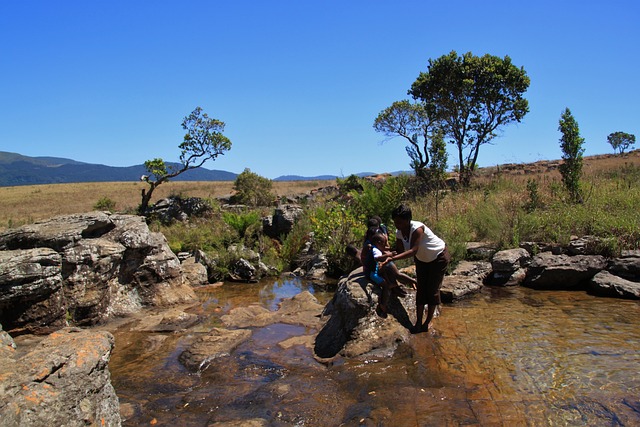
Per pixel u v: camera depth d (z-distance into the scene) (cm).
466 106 2758
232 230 1559
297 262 1360
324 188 3294
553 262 923
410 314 668
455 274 955
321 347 620
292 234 1448
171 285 956
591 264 884
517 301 802
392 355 558
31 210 3716
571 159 1389
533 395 430
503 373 484
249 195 2908
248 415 431
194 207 2533
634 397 414
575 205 1259
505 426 379
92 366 363
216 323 775
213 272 1197
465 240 1183
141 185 6231
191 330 738
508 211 1281
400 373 504
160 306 907
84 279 795
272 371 545
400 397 444
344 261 1158
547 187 1581
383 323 609
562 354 529
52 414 313
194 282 1114
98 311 796
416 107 2764
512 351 546
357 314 616
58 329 712
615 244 929
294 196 3122
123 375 550
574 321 661
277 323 750
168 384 517
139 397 483
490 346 566
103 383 371
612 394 422
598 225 1053
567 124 1391
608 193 1352
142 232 938
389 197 1227
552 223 1134
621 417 382
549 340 580
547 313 711
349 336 604
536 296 838
